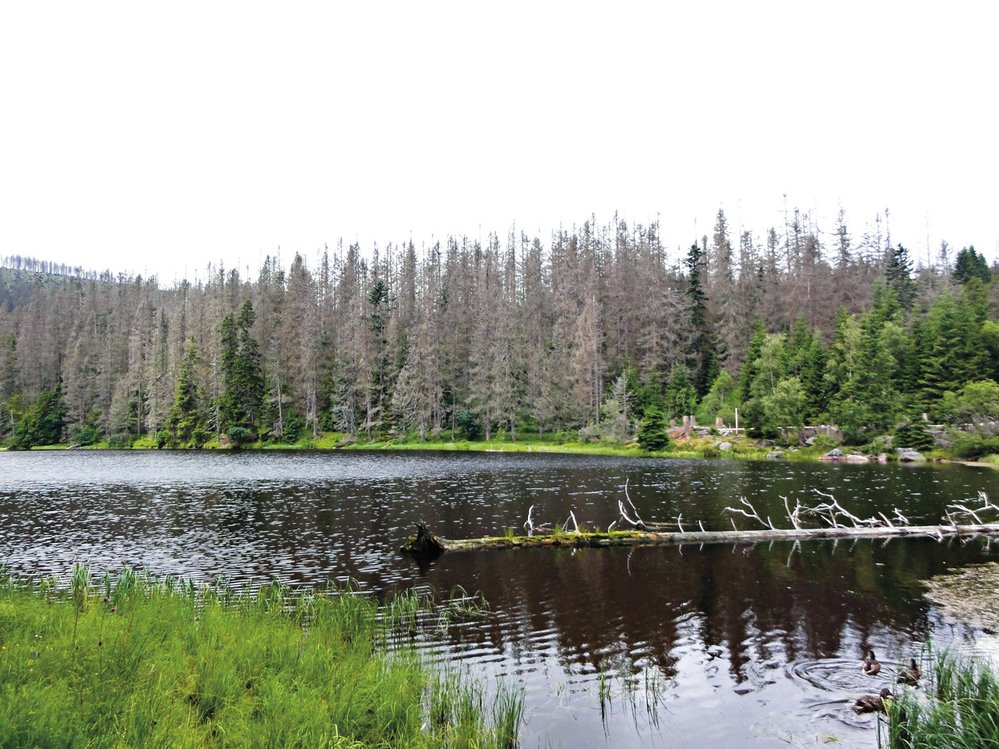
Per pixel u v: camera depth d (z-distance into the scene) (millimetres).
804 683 11383
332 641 12172
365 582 18359
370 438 91688
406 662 11469
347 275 120562
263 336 112000
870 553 21859
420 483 42031
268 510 31375
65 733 6879
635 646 13266
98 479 47031
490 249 131625
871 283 106938
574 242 117125
